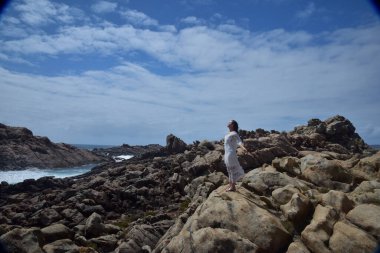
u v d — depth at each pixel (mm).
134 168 37062
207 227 12109
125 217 23250
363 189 14555
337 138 47156
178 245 12156
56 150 77000
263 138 37969
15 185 35156
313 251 11180
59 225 17297
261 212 12438
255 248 11250
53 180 36594
